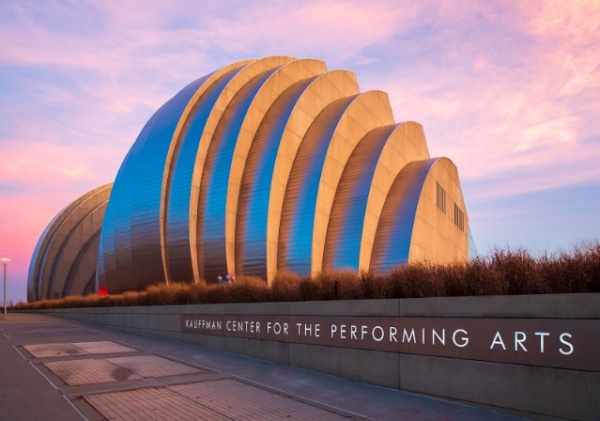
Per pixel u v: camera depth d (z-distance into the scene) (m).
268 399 8.98
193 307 18.20
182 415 7.75
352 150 33.84
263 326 14.05
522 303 7.99
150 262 32.56
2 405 8.27
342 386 10.31
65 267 68.06
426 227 32.88
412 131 38.38
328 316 11.80
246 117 31.91
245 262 29.62
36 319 36.59
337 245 30.02
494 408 8.19
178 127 33.88
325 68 40.72
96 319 30.73
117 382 10.36
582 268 8.18
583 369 7.11
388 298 10.90
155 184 33.03
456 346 8.87
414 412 8.16
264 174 30.17
